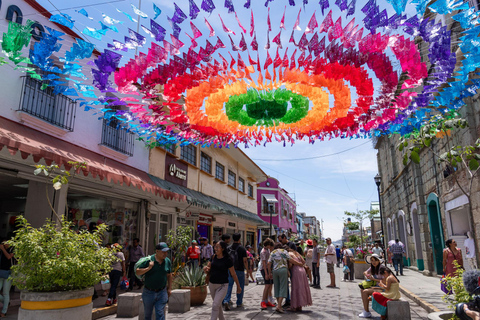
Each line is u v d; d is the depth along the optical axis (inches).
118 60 147.5
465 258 420.5
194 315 287.3
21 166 307.7
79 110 375.2
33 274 188.7
